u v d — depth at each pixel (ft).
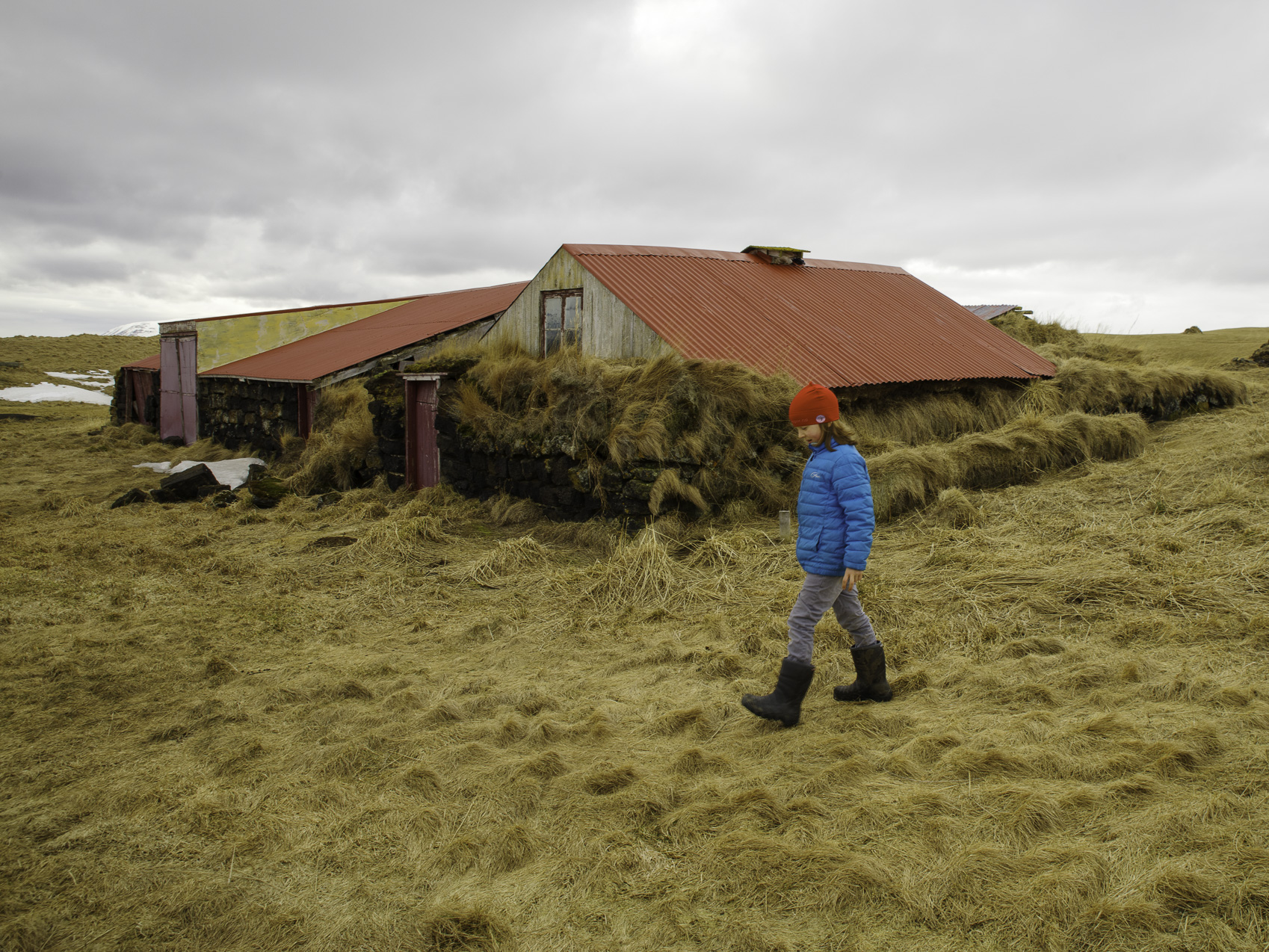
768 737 12.66
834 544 12.53
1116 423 35.24
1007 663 14.67
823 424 12.66
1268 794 9.25
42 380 138.92
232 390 64.64
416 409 40.16
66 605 23.04
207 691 16.52
